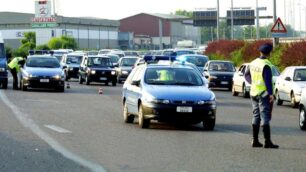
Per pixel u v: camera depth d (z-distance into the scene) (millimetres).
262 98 21188
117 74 72688
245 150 20562
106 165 17547
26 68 53219
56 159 18484
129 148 20859
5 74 55000
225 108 39406
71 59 75938
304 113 27422
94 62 66938
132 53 110125
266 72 21125
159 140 22938
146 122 26750
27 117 31109
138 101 27297
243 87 50188
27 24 175875
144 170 16812
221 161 18281
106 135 24266
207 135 24625
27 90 53688
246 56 86500
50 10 171625
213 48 104562
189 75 28547
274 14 63562
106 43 196125
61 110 35531
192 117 26234
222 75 58750
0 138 23047
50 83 52031
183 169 16969
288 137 24516
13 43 177125
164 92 26594
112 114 33406
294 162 18188
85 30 184750
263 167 17281
